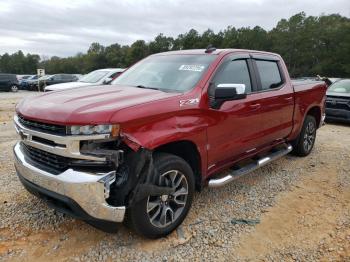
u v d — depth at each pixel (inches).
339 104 398.0
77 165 115.9
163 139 124.0
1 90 1171.9
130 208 122.2
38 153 127.9
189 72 158.4
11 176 195.8
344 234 140.6
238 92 141.6
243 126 168.7
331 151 268.4
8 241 131.6
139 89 151.4
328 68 2871.6
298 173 213.8
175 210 138.4
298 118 225.6
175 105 132.2
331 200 173.5
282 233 141.4
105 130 111.6
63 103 124.7
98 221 116.3
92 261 121.2
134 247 129.6
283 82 210.1
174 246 131.0
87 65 3855.8
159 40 3240.7
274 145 207.2
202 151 144.9
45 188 121.0
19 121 134.8
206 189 184.1
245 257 125.3
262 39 3334.2
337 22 3371.1
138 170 118.2
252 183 195.0
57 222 145.6
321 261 123.3
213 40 3006.9
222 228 144.4
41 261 120.6
